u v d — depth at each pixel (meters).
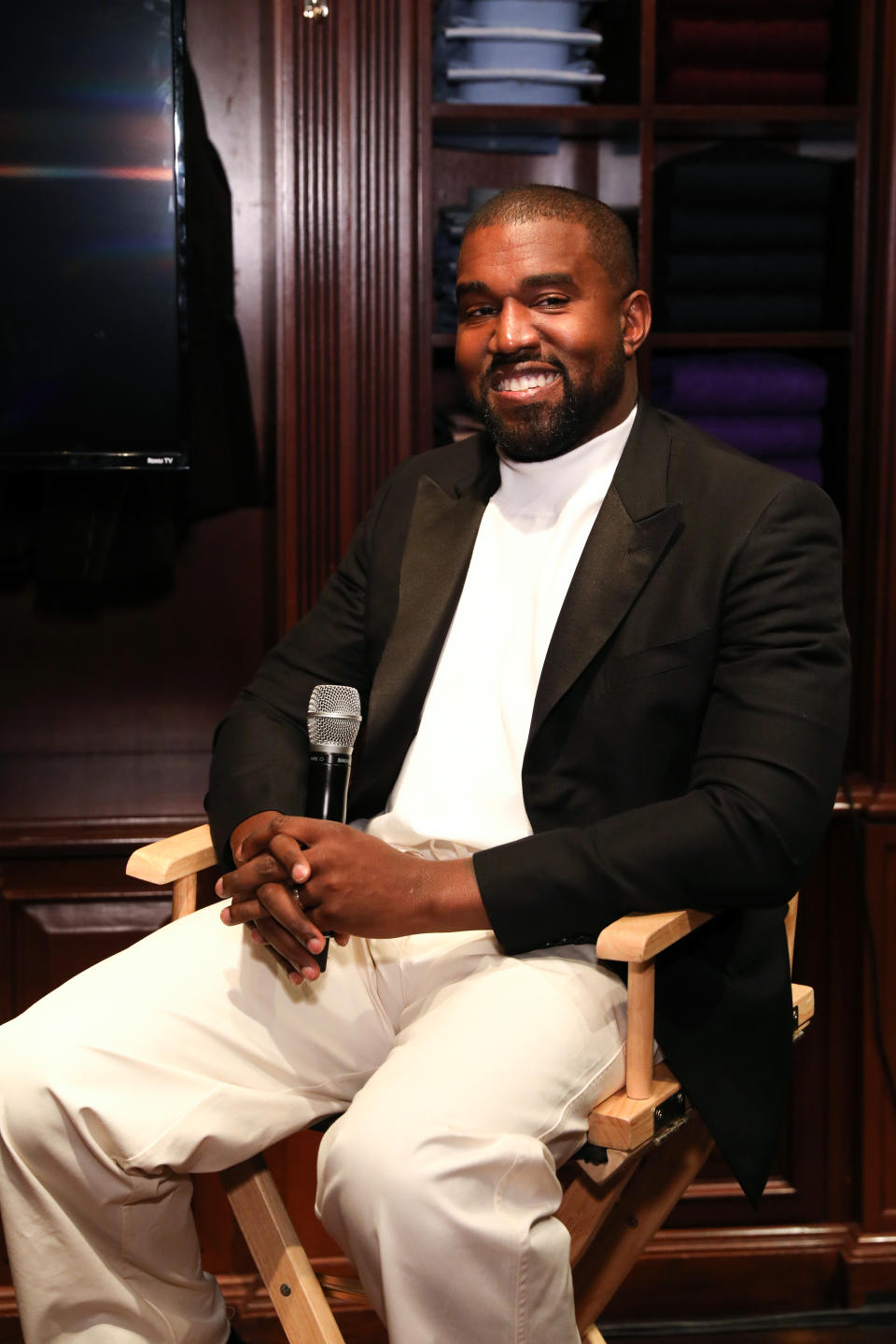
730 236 2.47
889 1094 2.55
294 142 2.36
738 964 1.63
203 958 1.67
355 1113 1.42
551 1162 1.42
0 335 2.40
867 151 2.44
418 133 2.40
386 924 1.51
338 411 2.43
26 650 2.77
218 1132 1.54
